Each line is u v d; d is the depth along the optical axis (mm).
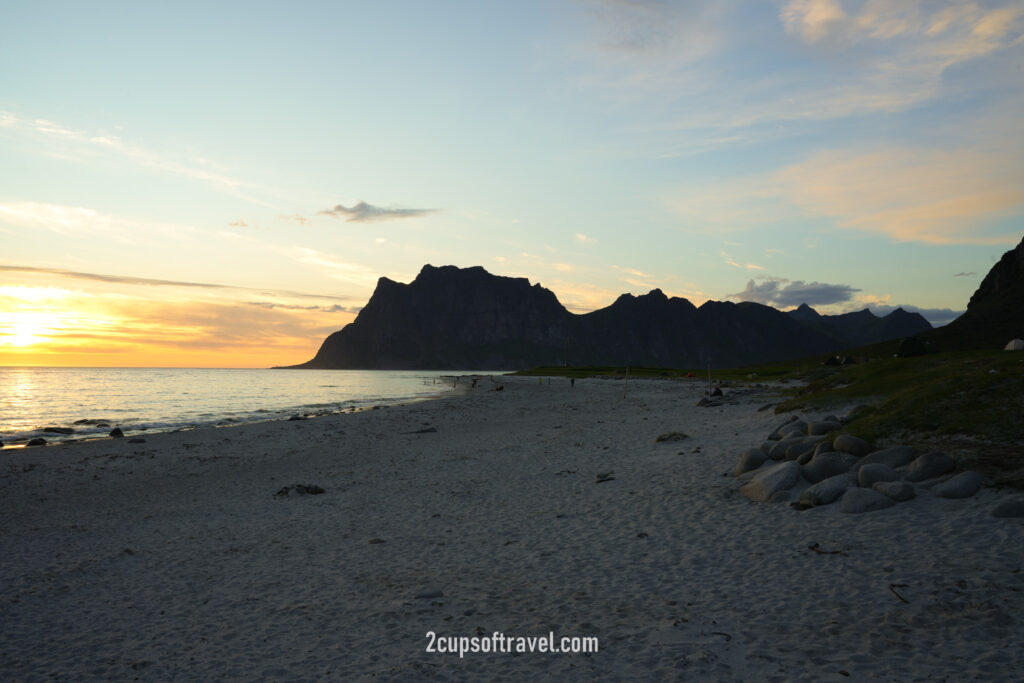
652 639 7168
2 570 11375
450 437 30312
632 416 35719
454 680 6484
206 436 31844
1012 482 10305
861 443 13555
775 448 15062
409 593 9398
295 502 16422
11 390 92688
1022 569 7773
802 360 137375
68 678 7066
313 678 6699
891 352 122750
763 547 10000
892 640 6641
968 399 14570
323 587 9859
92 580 10656
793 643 6793
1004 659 5996
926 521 9812
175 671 7090
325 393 90250
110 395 81188
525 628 7828
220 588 10039
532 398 64375
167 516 15406
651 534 11445
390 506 15500
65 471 22047
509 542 11844
